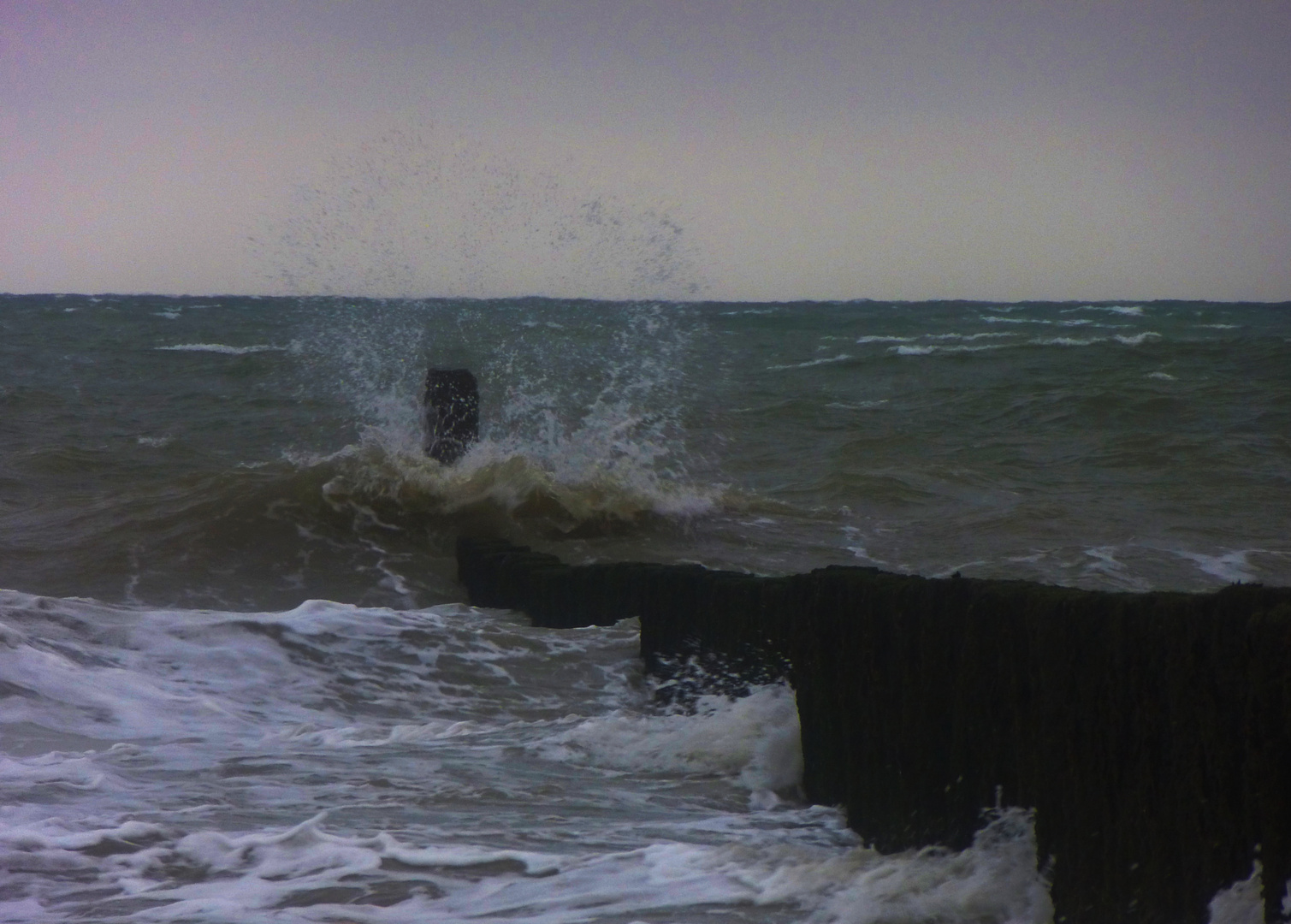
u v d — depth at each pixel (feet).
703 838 12.69
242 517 36.52
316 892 10.37
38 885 10.37
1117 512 41.22
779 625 16.63
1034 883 10.53
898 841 12.30
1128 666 9.52
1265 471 49.78
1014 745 11.03
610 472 42.45
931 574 33.32
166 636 21.89
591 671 22.03
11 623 20.83
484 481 39.27
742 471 51.42
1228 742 8.65
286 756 16.03
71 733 16.60
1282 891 8.07
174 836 11.76
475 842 12.00
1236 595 8.64
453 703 20.61
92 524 36.86
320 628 23.32
